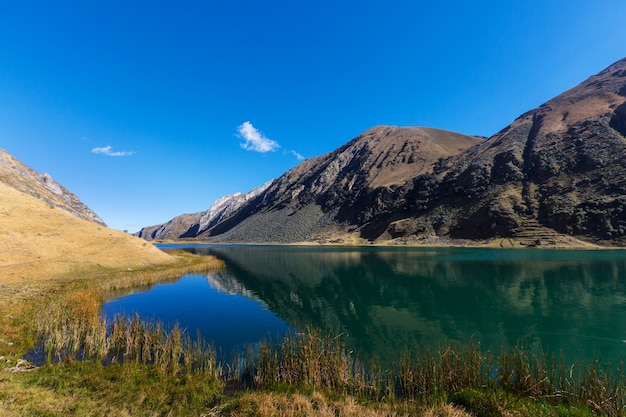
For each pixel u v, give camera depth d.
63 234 50.31
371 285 47.72
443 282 47.53
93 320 21.12
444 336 24.64
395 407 11.91
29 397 11.66
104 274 44.44
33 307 25.34
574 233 106.38
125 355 18.11
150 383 14.19
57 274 40.06
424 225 161.38
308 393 13.40
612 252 84.19
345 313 32.19
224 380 15.23
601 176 115.50
